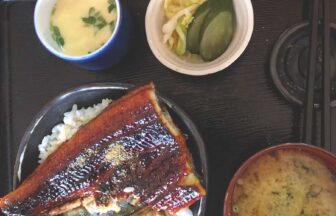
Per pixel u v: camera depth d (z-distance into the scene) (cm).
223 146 32
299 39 32
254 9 33
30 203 28
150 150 28
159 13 33
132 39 33
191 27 32
